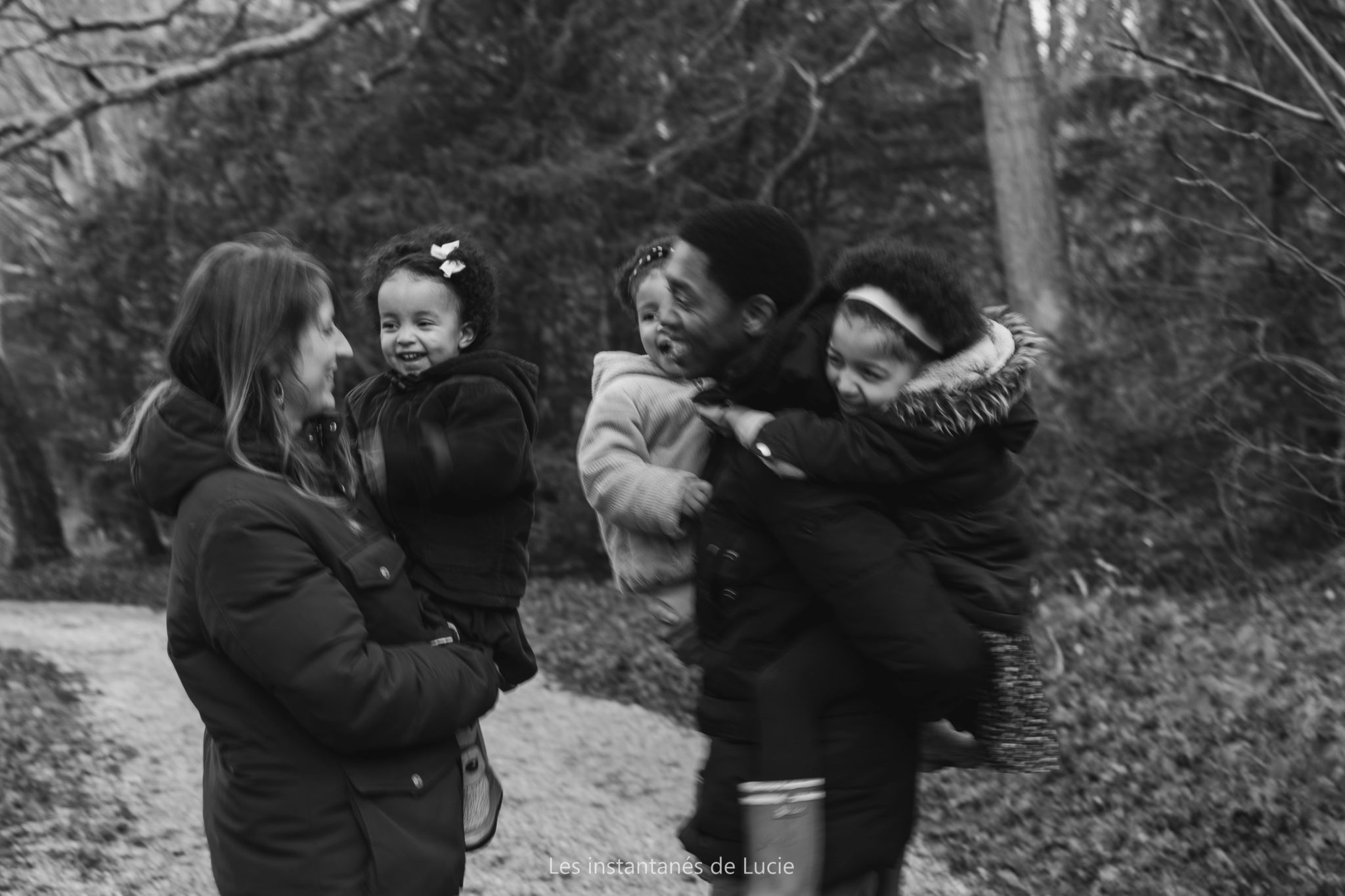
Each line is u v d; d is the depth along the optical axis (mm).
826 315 2613
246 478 2512
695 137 18844
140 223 22859
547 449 20375
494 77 20297
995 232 20062
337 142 20172
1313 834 6070
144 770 8023
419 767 2600
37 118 17312
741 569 2609
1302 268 11547
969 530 2514
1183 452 13672
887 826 2568
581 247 19312
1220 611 11469
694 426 3012
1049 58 18531
